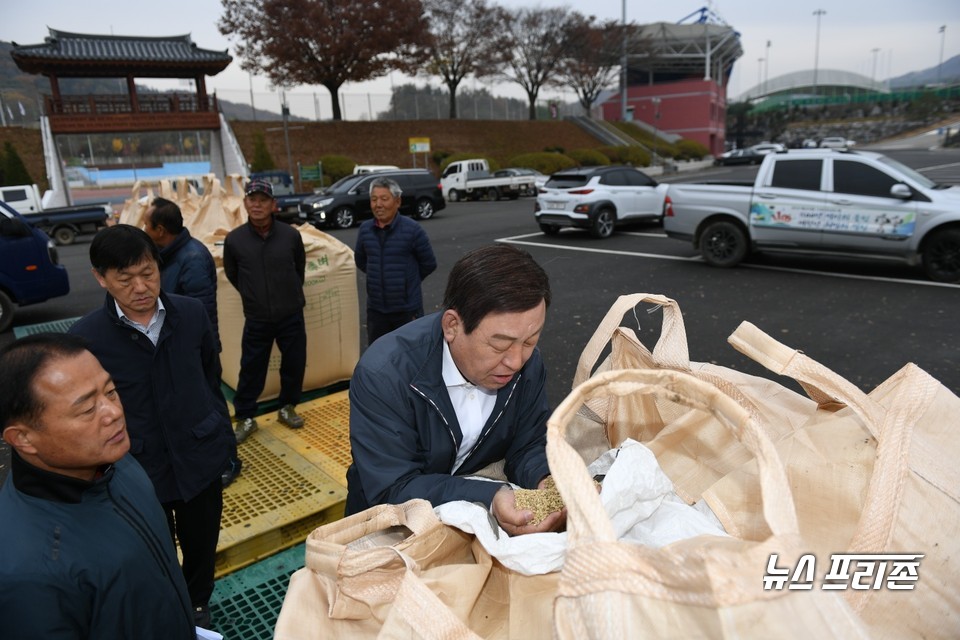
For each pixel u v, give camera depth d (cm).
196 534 224
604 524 79
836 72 9112
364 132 3394
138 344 206
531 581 107
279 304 348
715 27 5534
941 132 6500
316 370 435
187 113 2842
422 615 95
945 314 630
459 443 145
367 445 139
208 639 160
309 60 3247
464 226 1541
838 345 551
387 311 427
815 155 829
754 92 9594
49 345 116
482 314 120
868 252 799
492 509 126
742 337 131
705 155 4800
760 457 85
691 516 112
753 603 70
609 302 727
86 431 117
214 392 237
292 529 279
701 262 944
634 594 74
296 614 112
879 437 109
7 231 680
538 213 1277
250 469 320
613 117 5803
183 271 303
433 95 4066
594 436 157
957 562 102
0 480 369
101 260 194
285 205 1745
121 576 124
